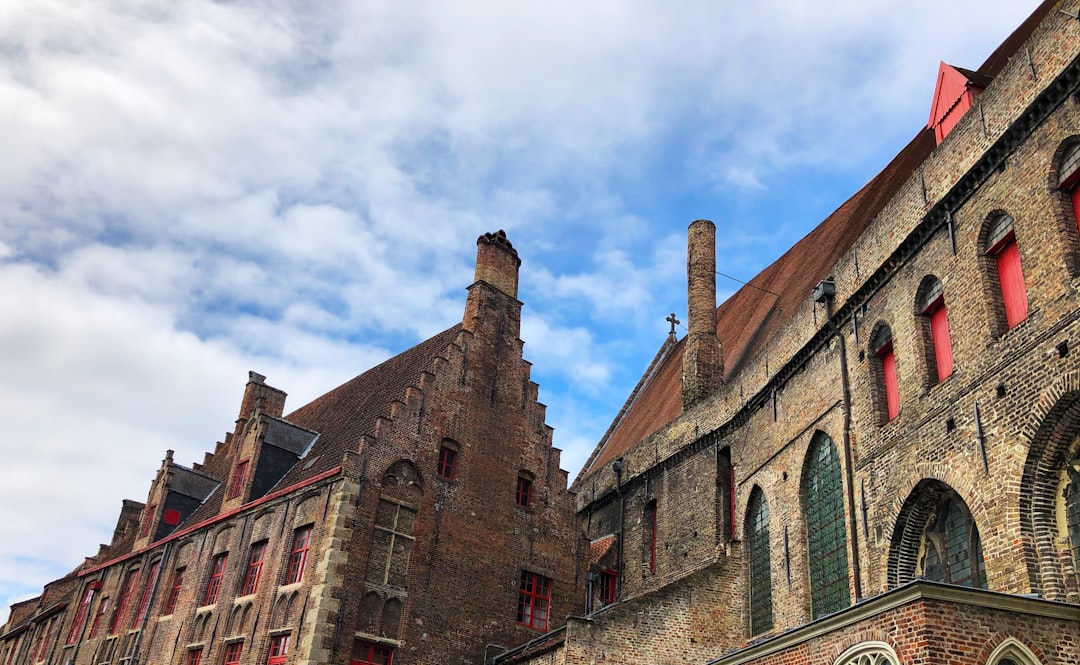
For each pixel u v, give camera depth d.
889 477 17.59
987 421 14.80
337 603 22.59
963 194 16.38
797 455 21.78
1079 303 13.14
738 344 30.61
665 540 27.67
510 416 28.55
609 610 21.89
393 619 23.56
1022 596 11.59
